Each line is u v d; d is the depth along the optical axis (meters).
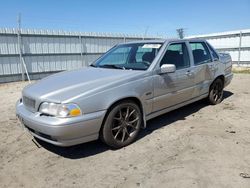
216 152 3.61
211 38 20.89
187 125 4.74
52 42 14.21
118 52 5.06
